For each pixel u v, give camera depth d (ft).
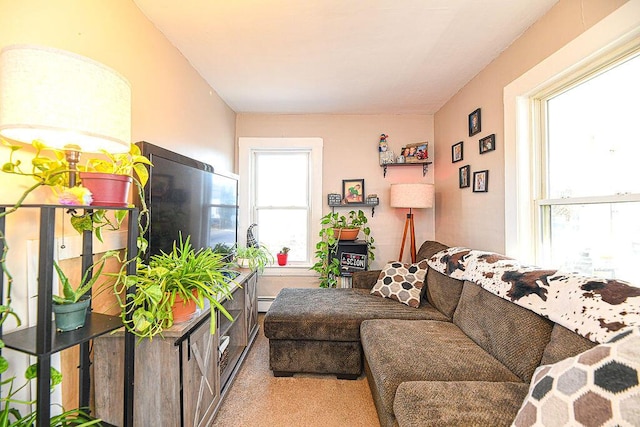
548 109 6.06
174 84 6.74
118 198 3.44
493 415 3.34
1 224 3.13
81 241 4.19
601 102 4.87
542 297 4.34
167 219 5.20
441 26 6.04
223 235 7.79
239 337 7.91
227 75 8.20
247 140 11.31
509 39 6.50
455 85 8.89
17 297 3.39
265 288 11.39
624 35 4.15
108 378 4.36
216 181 7.34
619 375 2.42
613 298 3.48
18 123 2.67
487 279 5.63
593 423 2.34
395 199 10.00
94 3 4.38
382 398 4.37
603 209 4.85
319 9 5.50
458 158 9.25
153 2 5.28
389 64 7.62
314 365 6.88
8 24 3.25
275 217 11.78
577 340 3.56
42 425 2.63
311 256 11.43
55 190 3.59
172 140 6.64
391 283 8.26
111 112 3.16
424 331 5.99
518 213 6.31
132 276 3.61
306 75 8.21
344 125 11.41
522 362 4.27
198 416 4.77
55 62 2.77
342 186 11.41
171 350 4.23
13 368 3.41
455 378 4.33
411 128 11.41
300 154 11.69
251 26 6.01
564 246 5.62
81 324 3.26
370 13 5.63
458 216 9.32
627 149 4.46
